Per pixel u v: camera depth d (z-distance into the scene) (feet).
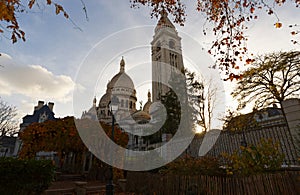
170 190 18.52
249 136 24.94
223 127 35.27
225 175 17.11
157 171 25.52
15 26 8.19
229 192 13.70
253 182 12.65
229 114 38.29
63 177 34.88
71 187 24.77
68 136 31.01
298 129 17.25
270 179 11.98
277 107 41.91
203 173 17.63
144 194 22.07
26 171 16.16
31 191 16.33
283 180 11.50
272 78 43.21
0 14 7.17
